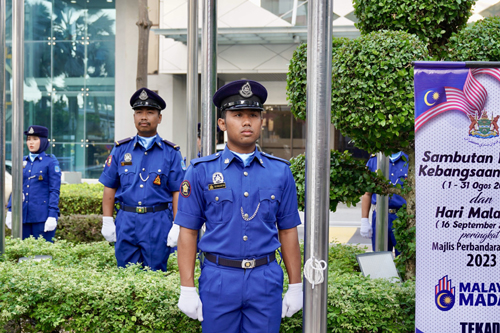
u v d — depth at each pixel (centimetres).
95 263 443
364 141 380
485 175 275
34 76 1689
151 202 448
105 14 1670
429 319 277
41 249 470
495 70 275
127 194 448
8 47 1642
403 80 336
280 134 1831
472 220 275
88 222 748
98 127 1694
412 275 406
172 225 444
